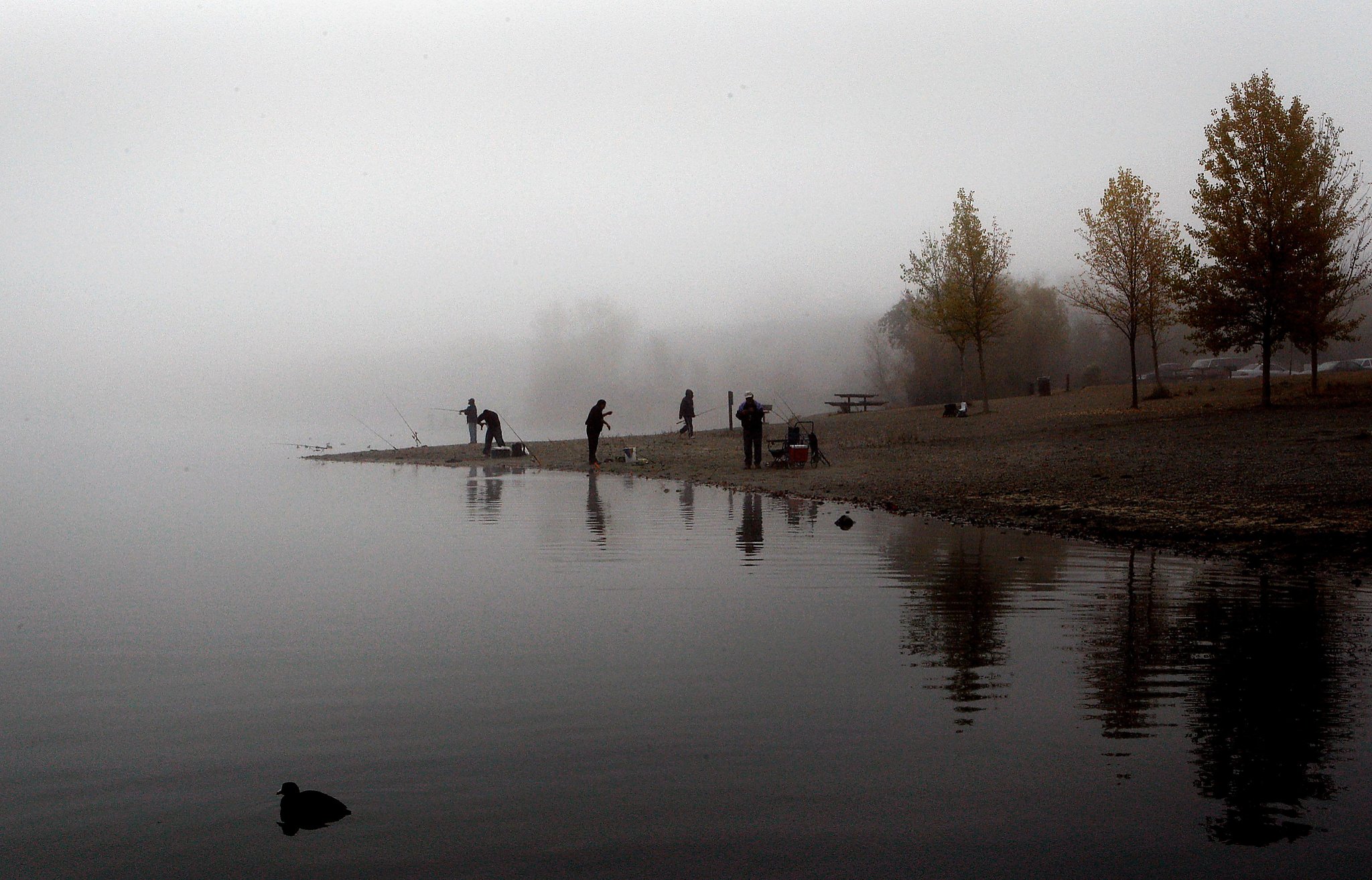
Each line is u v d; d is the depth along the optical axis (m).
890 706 5.39
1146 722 5.09
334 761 4.68
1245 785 4.26
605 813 4.06
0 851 3.81
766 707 5.41
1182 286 31.73
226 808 4.18
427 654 6.65
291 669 6.32
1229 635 6.99
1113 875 3.50
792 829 3.89
